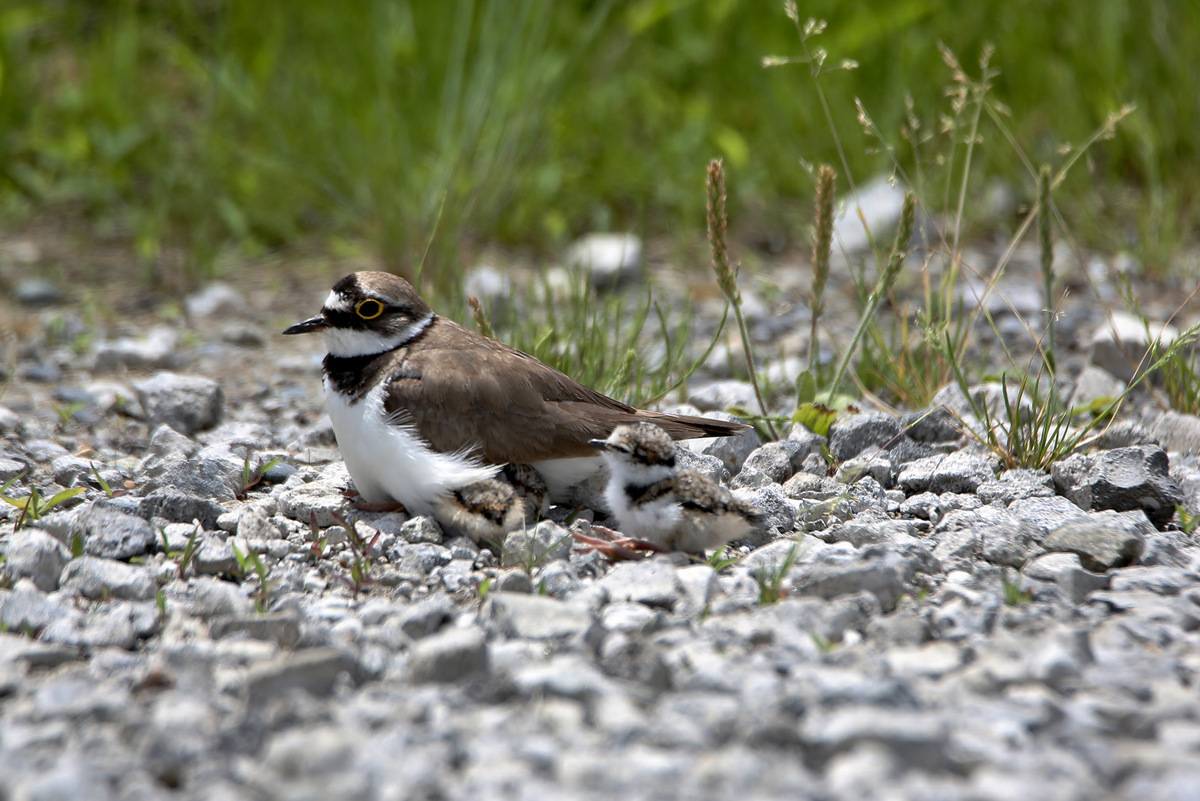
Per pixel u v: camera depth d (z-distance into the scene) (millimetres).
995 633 6879
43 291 15391
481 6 18703
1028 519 8602
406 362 8844
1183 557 8039
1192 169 17656
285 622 6816
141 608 7211
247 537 8359
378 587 7762
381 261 16812
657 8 18969
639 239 17391
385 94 17688
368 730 5699
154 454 10648
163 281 16156
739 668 6230
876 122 18266
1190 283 15734
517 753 5402
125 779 5297
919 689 5965
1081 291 15719
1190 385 11492
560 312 14680
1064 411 11156
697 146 18500
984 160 17891
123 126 18469
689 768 5250
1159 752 5348
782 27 19297
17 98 18750
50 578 7703
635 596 7375
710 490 8117
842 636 6805
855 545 8375
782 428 10898
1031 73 18375
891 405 11945
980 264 16688
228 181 17797
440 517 8617
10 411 11734
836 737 5332
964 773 5254
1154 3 17906
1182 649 6578
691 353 13805
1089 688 5996
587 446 8773
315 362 13719
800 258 17281
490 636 6910
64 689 6078
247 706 5988
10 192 18125
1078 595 7449
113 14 20781
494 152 17219
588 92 19141
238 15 19938
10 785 5258
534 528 8258
